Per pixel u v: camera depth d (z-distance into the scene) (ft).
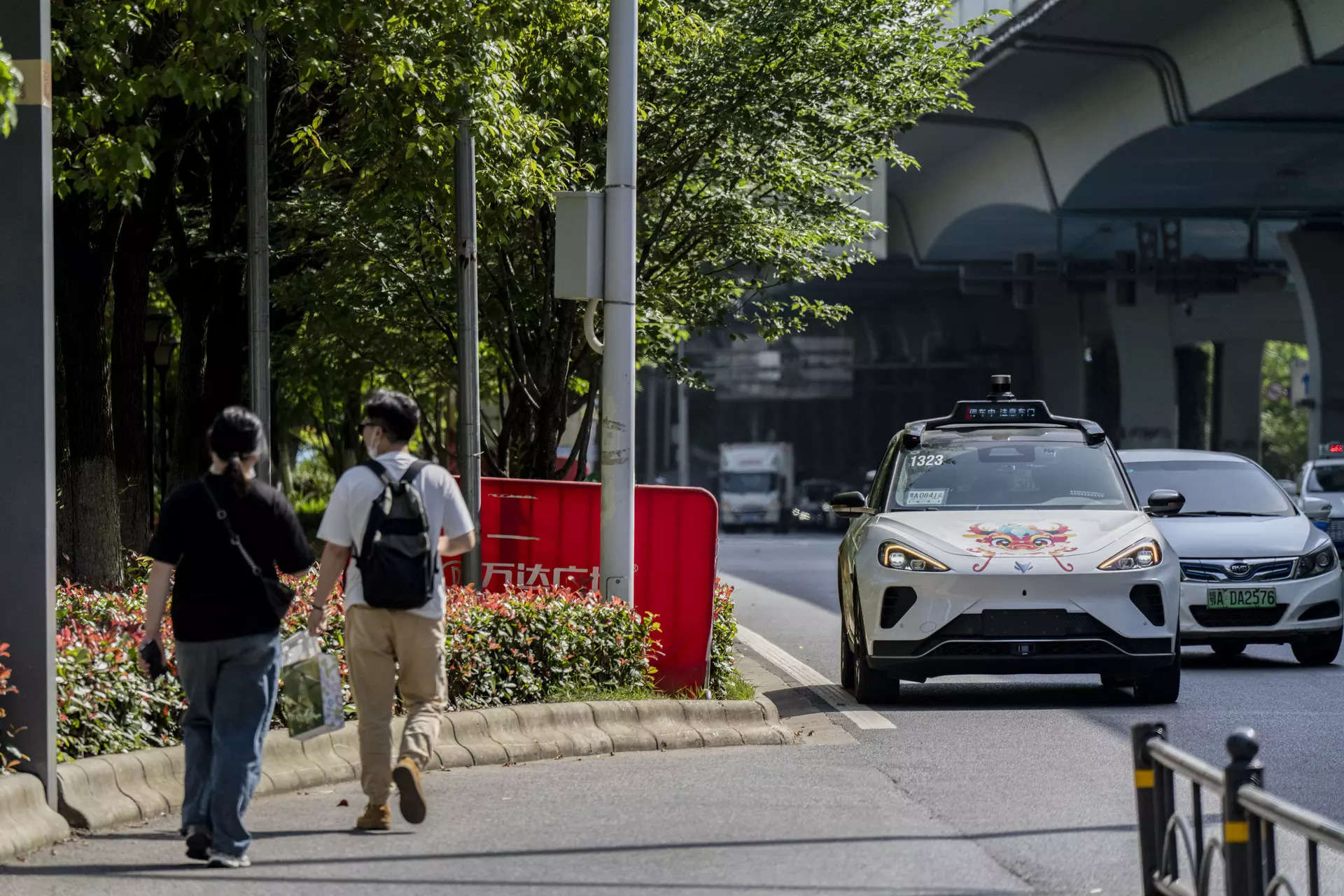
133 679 51.80
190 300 126.72
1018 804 51.31
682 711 66.54
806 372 570.46
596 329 124.88
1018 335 561.43
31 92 46.26
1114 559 74.13
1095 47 240.53
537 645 65.87
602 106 97.14
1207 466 106.83
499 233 98.02
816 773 57.67
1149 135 253.03
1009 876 40.93
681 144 113.50
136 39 85.46
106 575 96.53
